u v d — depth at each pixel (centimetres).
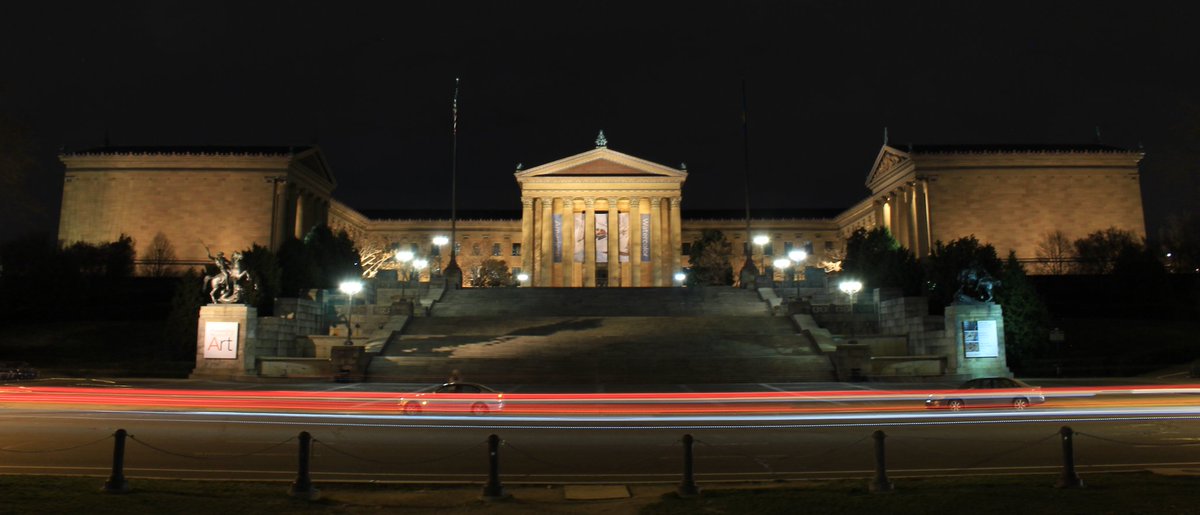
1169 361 5212
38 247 7362
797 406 3103
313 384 4281
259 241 10800
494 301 6894
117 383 4291
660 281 12494
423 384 4253
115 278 8712
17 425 2477
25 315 6806
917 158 11200
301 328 5716
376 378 4528
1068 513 1252
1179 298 7656
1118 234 10156
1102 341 6066
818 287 7288
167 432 2320
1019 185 11169
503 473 1720
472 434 2311
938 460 1856
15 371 4325
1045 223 11081
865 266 7481
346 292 6353
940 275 6525
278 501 1367
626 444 2114
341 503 1380
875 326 6078
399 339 5284
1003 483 1494
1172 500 1318
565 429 2416
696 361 4703
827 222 15038
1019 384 3173
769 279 7369
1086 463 1806
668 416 2764
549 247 12656
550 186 12762
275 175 10988
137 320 6731
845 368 4544
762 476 1680
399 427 2467
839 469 1755
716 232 12312
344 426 2483
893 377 4559
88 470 1711
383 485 1551
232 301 4772
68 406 3069
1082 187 11175
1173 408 2991
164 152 11156
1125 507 1278
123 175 11006
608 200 12962
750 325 5709
